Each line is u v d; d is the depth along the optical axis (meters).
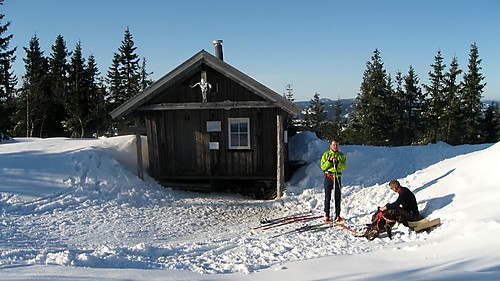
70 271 4.64
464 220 6.54
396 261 5.36
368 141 40.81
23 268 4.73
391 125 42.06
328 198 8.91
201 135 13.38
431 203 8.05
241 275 5.09
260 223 9.35
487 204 6.75
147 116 13.36
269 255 6.46
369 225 7.34
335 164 8.80
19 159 12.02
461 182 8.33
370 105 41.31
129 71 49.69
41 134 38.88
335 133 45.50
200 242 7.59
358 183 12.23
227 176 13.34
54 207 9.83
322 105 58.19
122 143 14.34
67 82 45.41
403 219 7.20
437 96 40.22
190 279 4.66
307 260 5.79
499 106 41.53
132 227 8.94
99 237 8.01
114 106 46.38
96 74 48.19
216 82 12.80
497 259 4.62
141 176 12.74
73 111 40.00
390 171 13.09
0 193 9.98
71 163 12.08
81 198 10.56
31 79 40.41
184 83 12.95
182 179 13.84
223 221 9.79
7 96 39.97
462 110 39.22
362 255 5.84
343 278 4.58
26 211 9.37
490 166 8.15
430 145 15.36
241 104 12.50
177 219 9.87
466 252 5.20
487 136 40.78
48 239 7.59
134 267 5.53
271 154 13.14
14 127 39.88
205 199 12.23
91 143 14.19
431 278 4.08
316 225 8.59
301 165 13.91
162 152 13.51
